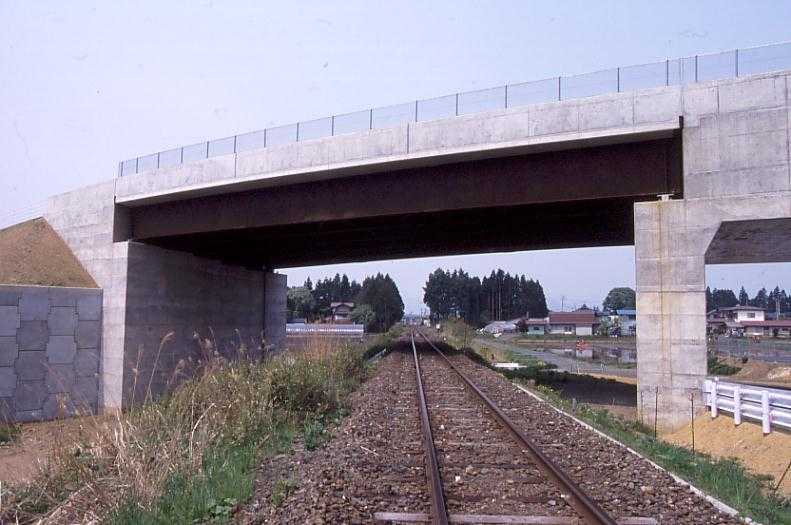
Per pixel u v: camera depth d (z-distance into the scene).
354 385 22.98
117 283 29.83
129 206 31.67
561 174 22.64
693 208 19.08
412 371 28.66
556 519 7.36
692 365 18.55
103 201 31.58
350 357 25.61
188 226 30.42
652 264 19.33
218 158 28.05
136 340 29.81
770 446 13.12
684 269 18.98
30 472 10.36
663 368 18.86
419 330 126.31
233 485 8.86
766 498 9.62
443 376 26.38
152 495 8.06
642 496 8.47
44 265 30.62
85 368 28.69
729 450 14.27
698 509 7.94
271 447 11.74
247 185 27.84
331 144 25.47
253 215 28.83
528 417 15.50
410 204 25.45
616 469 9.96
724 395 16.89
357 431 13.01
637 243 19.55
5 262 29.52
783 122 18.30
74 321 28.56
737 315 128.38
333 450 11.25
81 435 10.13
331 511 7.48
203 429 10.78
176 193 29.17
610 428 15.48
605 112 20.72
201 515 7.83
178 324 33.12
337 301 162.12
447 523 6.99
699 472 10.92
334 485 8.60
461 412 16.20
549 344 88.75
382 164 24.66
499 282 183.50
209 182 28.12
